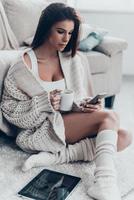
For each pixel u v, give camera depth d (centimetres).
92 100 188
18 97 186
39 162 180
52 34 182
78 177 173
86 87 233
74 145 188
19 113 185
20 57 187
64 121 187
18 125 189
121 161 195
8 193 158
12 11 283
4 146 204
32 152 194
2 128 197
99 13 388
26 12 286
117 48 296
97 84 293
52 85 190
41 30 184
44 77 189
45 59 190
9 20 283
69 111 190
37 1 301
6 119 196
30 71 181
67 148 187
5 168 179
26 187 162
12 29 284
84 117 184
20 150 199
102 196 150
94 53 285
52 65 193
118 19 389
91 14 388
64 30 180
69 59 200
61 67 196
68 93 181
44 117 183
